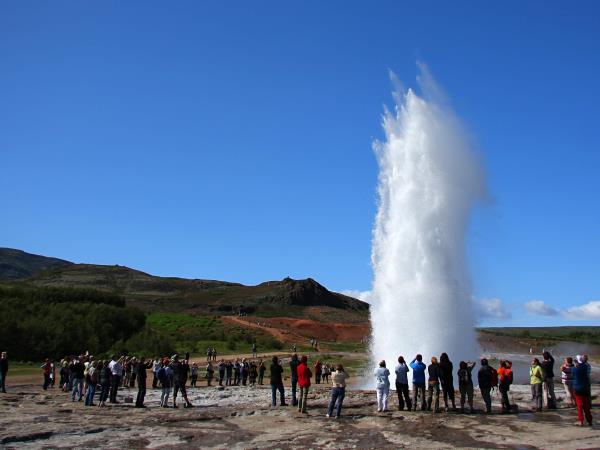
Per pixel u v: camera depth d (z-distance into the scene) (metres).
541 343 89.62
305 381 19.47
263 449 14.28
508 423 16.69
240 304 133.50
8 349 55.25
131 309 78.31
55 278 176.25
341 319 129.88
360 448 14.12
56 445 14.98
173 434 16.23
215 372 47.22
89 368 23.19
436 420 17.27
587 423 16.39
